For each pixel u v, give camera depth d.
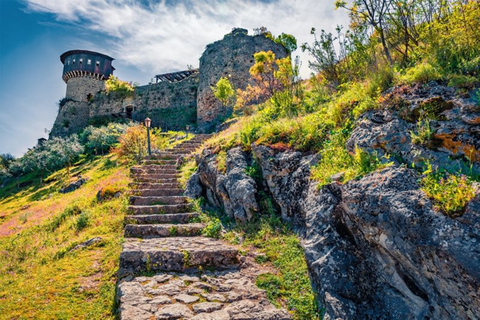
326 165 5.26
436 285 3.02
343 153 5.18
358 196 3.85
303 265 4.65
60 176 22.88
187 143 15.50
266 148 6.61
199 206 7.66
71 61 42.22
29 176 27.89
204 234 6.37
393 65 6.36
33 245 7.15
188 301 4.07
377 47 7.73
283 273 4.63
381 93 5.40
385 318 3.41
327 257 3.98
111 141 26.84
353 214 3.86
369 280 3.72
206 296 4.21
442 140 3.95
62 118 41.25
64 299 4.47
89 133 31.59
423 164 3.92
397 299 3.42
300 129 6.68
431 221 3.08
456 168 3.65
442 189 3.28
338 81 8.78
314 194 4.84
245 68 27.92
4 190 25.61
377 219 3.56
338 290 3.69
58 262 5.72
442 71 4.73
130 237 6.36
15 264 6.04
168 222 7.06
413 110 4.48
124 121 35.41
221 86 24.77
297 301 4.03
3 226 10.95
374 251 3.77
